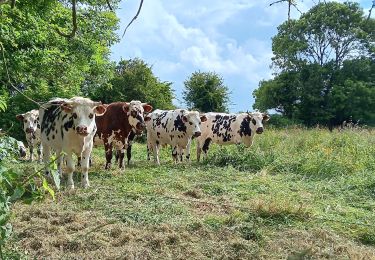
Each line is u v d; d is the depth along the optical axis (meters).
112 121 13.60
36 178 10.07
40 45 21.86
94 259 6.13
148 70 34.94
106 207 8.74
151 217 8.07
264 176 12.61
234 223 7.77
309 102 50.31
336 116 51.09
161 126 16.41
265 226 7.78
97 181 11.52
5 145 4.04
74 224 7.54
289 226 7.86
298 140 19.38
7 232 3.89
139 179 11.77
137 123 13.58
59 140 10.70
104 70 27.78
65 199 9.34
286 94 51.69
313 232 7.58
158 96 35.22
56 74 23.44
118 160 15.28
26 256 5.78
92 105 10.44
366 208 9.67
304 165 13.55
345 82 48.72
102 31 25.22
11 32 17.23
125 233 7.10
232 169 13.59
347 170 13.36
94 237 6.89
